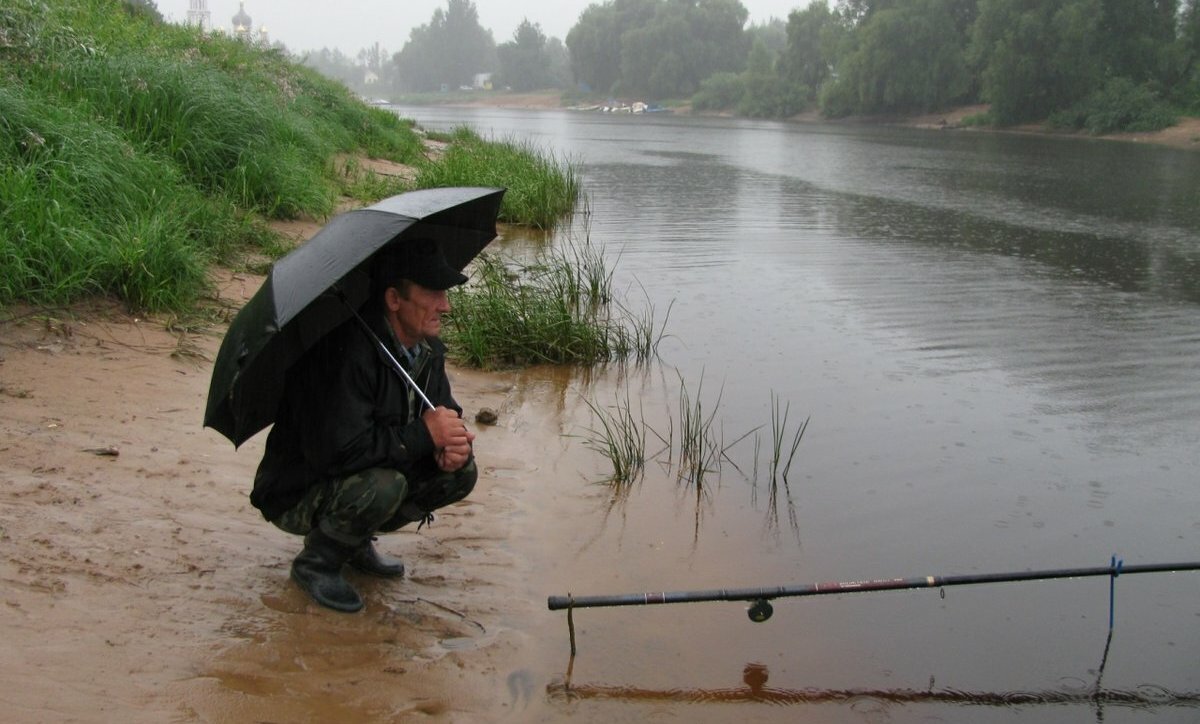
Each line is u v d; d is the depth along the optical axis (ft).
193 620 11.22
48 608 10.82
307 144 41.70
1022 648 12.55
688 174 77.05
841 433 19.40
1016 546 15.06
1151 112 154.81
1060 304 31.40
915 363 24.21
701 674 11.71
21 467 13.67
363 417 10.75
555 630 12.39
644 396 21.39
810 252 39.83
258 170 31.45
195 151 30.12
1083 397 21.86
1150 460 18.40
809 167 88.89
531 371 22.89
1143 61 169.27
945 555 14.73
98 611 10.98
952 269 37.17
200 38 52.90
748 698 11.31
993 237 46.39
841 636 12.68
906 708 11.27
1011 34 174.81
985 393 21.99
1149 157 110.01
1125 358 25.00
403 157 59.98
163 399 16.94
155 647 10.62
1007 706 11.39
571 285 28.40
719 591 11.76
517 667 11.52
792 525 15.56
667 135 151.64
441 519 14.93
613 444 17.62
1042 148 127.13
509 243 39.27
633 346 24.93
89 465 14.14
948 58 201.98
